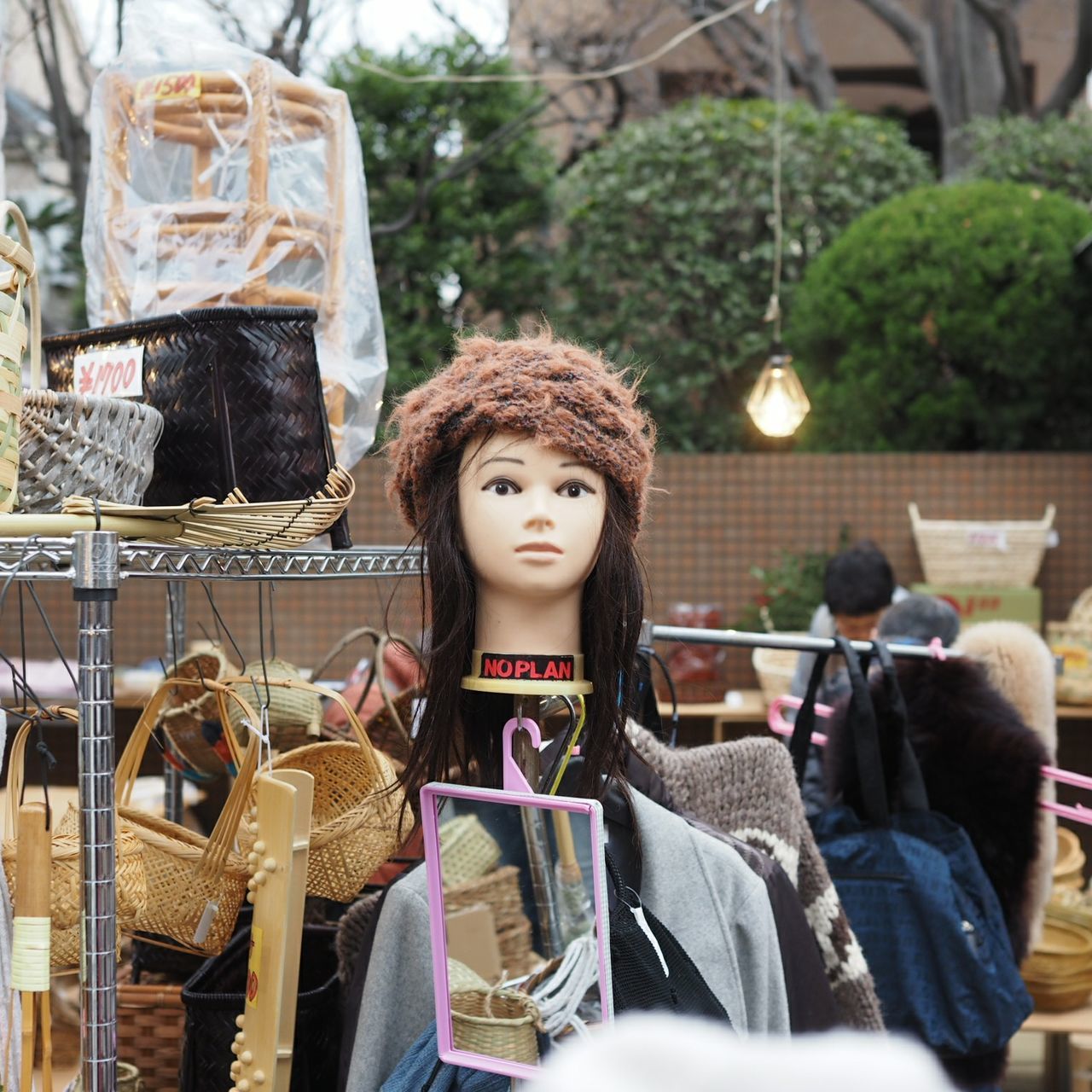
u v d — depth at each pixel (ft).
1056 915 9.73
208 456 4.56
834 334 19.62
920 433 19.44
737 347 22.00
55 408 3.96
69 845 4.33
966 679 6.78
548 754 4.31
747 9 27.12
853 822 6.24
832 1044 0.83
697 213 21.91
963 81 27.86
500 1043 3.77
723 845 4.43
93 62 20.99
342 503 4.54
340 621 17.61
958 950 5.86
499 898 3.79
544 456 3.96
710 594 18.33
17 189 25.79
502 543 3.94
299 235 5.51
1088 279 18.92
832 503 18.29
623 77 27.73
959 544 17.13
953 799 6.66
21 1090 3.99
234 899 4.54
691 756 5.31
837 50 31.65
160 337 4.69
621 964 3.84
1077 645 15.84
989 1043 5.85
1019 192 19.39
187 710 6.02
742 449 22.36
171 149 5.56
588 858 3.62
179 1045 5.74
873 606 12.24
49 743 15.94
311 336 4.66
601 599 4.08
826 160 22.31
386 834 4.83
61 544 3.78
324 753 5.08
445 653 4.09
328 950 5.86
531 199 23.22
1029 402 19.45
